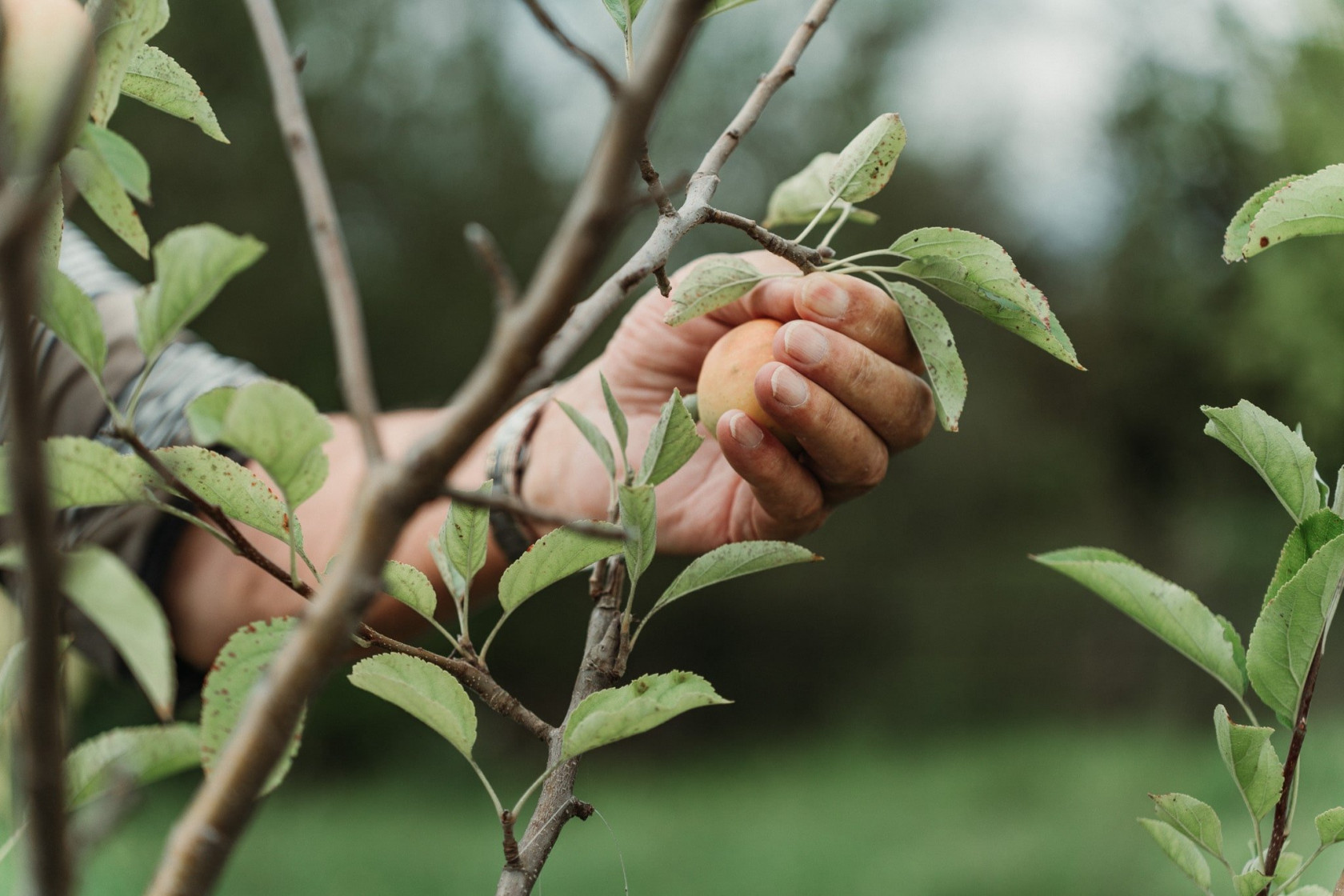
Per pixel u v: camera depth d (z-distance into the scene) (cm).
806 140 1152
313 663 28
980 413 1129
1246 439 67
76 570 29
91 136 41
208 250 38
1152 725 968
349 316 31
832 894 609
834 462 83
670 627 1045
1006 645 1070
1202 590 1069
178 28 860
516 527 109
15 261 23
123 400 98
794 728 1040
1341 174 64
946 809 776
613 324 849
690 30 26
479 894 589
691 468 106
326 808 750
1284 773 61
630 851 675
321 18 967
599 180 27
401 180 982
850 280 82
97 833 30
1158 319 1090
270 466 39
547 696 947
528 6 26
